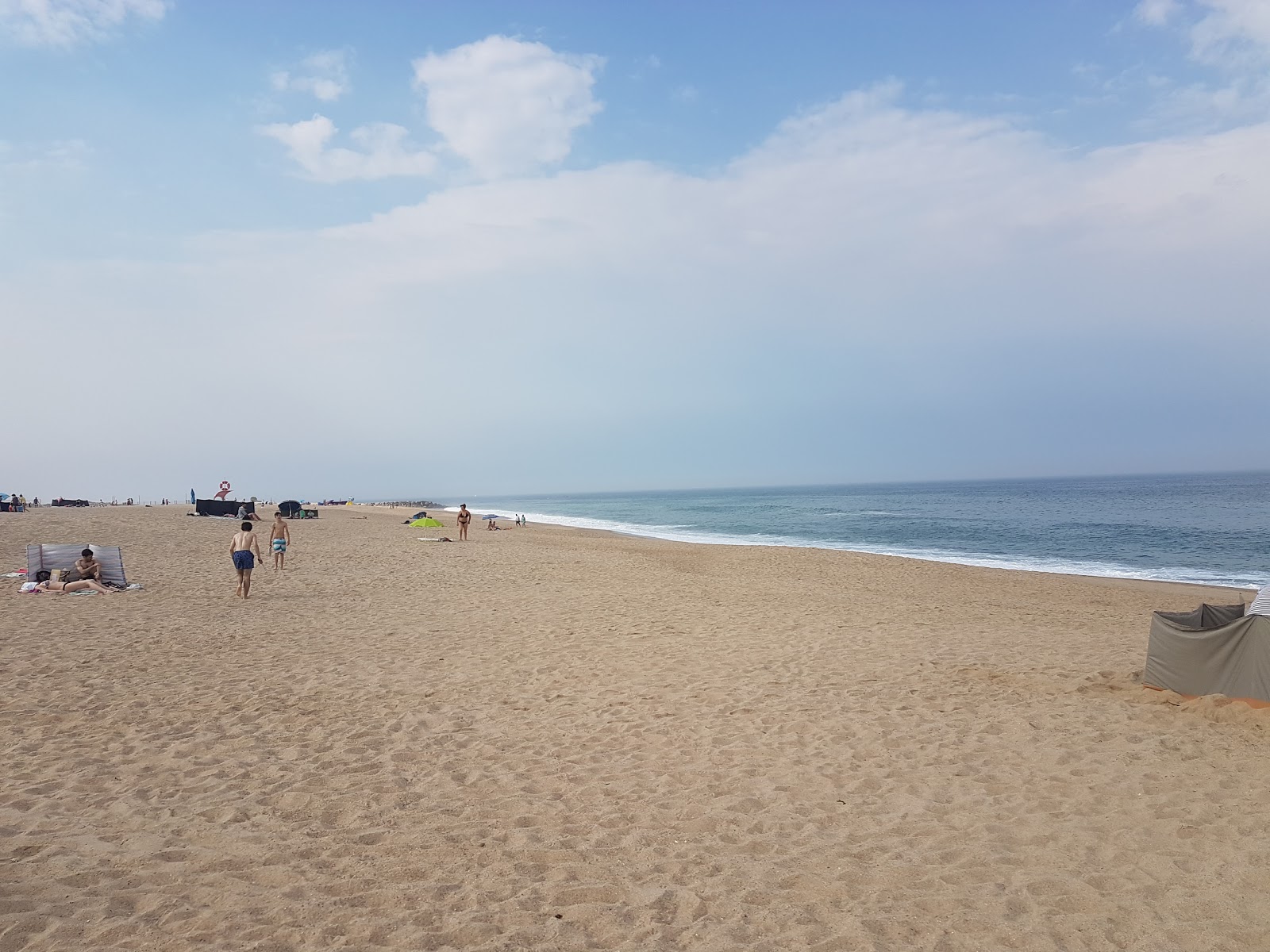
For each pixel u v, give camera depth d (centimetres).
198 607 1347
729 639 1136
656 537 4572
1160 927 371
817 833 484
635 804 528
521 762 610
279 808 503
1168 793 544
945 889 410
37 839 429
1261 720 713
